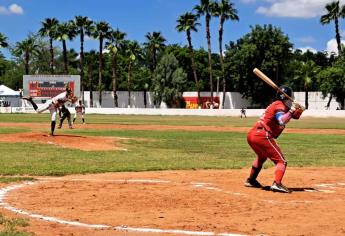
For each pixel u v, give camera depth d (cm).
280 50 8569
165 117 6206
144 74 9594
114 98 8400
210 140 2561
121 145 2170
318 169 1444
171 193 964
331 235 654
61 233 655
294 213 791
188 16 8162
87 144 2125
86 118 5497
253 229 684
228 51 9088
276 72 8725
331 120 5659
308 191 1023
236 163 1554
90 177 1205
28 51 9169
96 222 719
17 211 792
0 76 11238
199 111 7119
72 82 7000
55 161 1519
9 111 7194
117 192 973
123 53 8944
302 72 8206
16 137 2295
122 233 658
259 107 8888
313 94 8306
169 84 8506
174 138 2670
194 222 724
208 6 8006
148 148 2069
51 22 8581
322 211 809
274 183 1007
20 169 1311
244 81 8650
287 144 2402
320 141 2606
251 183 1062
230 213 789
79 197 916
